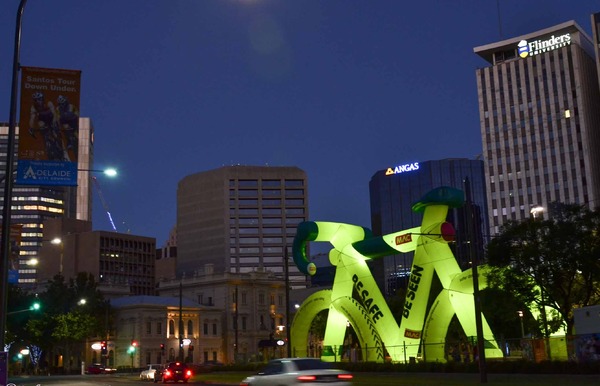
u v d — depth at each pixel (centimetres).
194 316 11100
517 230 4481
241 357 11462
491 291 5253
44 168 2011
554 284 4525
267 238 19300
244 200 19450
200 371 6775
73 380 6469
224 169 19562
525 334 6888
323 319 10669
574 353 3709
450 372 4266
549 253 4284
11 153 1988
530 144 16088
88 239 16612
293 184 19762
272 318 12225
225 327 11588
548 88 15975
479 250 11819
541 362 3750
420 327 4700
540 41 16300
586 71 15925
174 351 10806
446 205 4669
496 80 16825
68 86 2078
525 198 15988
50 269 16825
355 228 5431
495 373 3994
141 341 10412
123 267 17325
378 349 5056
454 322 7694
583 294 4750
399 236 4906
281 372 2291
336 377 2250
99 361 10675
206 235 19525
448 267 4603
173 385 4962
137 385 5078
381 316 4988
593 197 14975
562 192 15450
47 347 10075
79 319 9850
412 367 4512
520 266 4394
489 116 16812
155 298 11156
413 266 4756
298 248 5416
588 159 15162
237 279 11831
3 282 1923
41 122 2031
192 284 12169
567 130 15550
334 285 5353
